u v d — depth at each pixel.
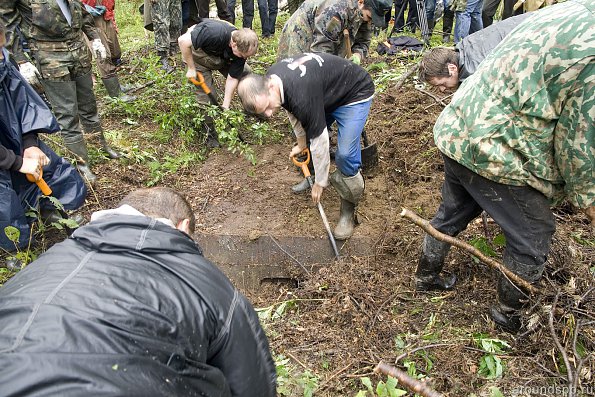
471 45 2.86
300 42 3.99
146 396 0.96
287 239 3.39
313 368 2.37
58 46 3.53
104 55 4.94
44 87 3.62
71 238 1.25
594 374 2.11
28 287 1.08
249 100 2.62
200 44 3.78
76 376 0.91
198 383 1.10
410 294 2.83
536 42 1.84
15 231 2.66
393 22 8.21
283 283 3.35
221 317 1.21
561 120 1.89
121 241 1.19
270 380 1.41
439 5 7.60
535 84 1.85
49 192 2.85
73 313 1.00
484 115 2.01
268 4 7.69
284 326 2.68
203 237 3.43
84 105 3.98
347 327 2.62
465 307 2.66
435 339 2.47
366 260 3.15
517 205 2.14
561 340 2.27
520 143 1.98
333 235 3.36
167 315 1.09
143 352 1.01
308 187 3.84
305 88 2.69
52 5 3.38
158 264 1.18
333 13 3.64
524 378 2.16
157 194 1.42
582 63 1.73
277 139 4.62
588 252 2.83
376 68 5.86
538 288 2.43
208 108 4.23
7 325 0.99
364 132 3.97
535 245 2.19
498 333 2.48
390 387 1.93
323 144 2.83
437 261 2.64
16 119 2.75
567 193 2.08
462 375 2.25
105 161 4.19
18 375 0.89
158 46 5.88
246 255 3.40
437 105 4.67
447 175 2.39
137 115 5.03
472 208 2.47
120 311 1.03
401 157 4.08
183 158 4.22
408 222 3.38
